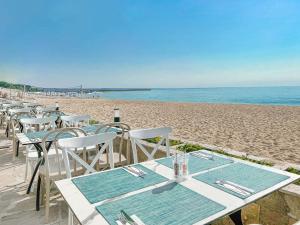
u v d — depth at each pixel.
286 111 15.91
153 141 4.22
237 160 2.08
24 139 3.26
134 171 1.80
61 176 2.67
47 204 2.55
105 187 1.54
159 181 1.62
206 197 1.37
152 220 1.14
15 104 8.71
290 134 7.82
